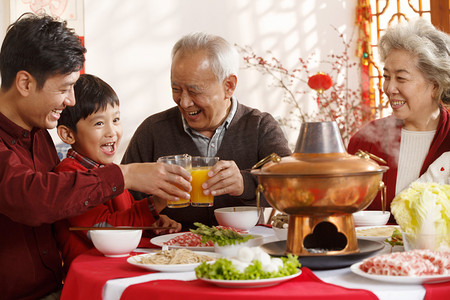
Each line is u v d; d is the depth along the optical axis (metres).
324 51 4.58
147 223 1.79
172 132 2.36
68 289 1.38
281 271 1.16
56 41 1.62
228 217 1.78
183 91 2.12
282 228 1.65
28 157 1.74
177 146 2.33
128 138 4.31
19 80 1.63
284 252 1.35
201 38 2.10
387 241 1.51
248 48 4.47
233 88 2.19
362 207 1.29
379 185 1.30
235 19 4.45
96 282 1.25
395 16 4.50
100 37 4.28
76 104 1.88
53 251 1.79
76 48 1.66
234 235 1.49
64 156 4.03
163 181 1.59
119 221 1.77
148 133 2.40
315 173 1.20
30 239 1.72
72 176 1.50
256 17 4.48
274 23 4.50
